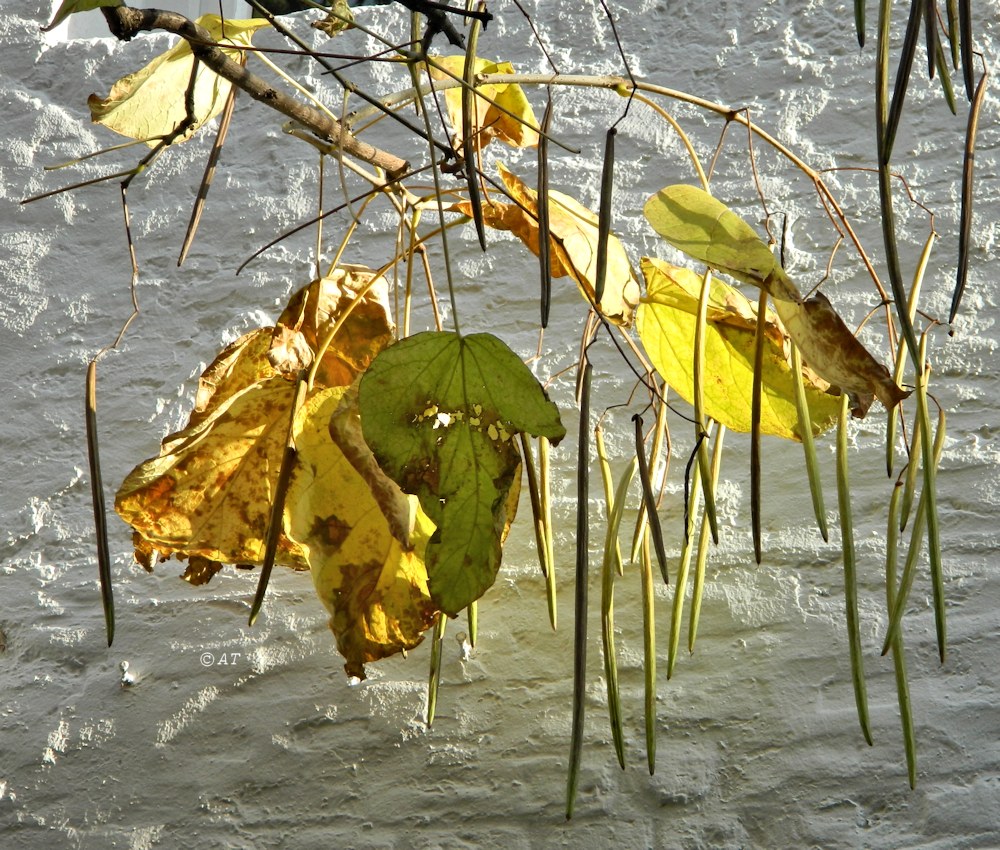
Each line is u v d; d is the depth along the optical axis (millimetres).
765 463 2869
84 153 3254
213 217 3166
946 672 2715
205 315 3098
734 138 3086
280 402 2686
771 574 2799
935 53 2490
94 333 3111
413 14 2592
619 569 2660
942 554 2779
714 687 2750
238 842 2762
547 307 2512
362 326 2715
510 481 2559
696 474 2643
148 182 3215
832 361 2551
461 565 2553
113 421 3041
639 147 3107
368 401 2549
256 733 2812
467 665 2809
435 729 2781
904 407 2865
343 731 2797
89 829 2793
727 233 2541
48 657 2896
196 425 2666
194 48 2559
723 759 2713
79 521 2984
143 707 2846
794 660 2750
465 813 2736
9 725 2855
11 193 3236
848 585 2533
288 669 2840
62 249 3186
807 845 2660
